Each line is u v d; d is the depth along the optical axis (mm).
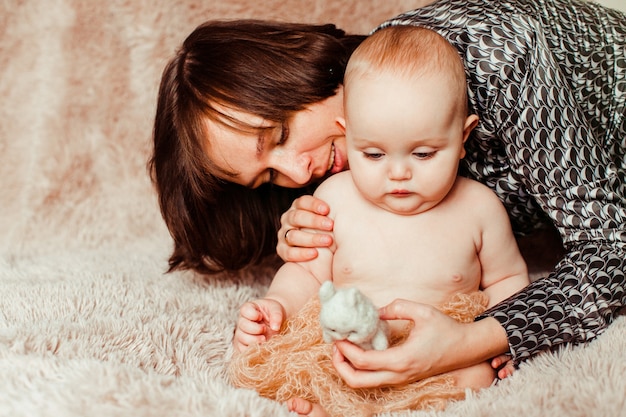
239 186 1525
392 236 1252
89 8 2021
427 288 1233
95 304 1488
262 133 1278
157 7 2020
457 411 1037
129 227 2055
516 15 1256
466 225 1258
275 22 1466
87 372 1067
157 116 1481
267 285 1725
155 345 1260
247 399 1046
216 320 1443
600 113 1370
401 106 1115
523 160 1228
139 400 1011
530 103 1198
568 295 1168
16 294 1522
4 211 2008
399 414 1044
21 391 1045
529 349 1136
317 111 1298
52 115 2029
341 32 1509
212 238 1558
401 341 1154
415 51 1150
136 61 2047
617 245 1188
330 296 1024
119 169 2066
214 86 1295
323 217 1304
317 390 1088
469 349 1093
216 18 2037
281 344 1173
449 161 1160
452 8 1328
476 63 1222
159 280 1690
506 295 1279
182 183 1473
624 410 963
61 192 2029
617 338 1151
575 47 1332
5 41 2020
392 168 1159
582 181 1197
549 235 1688
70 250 1992
